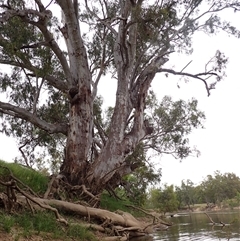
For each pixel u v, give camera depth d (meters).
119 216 10.95
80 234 7.80
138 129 14.80
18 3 13.66
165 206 43.91
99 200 12.66
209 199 71.12
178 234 10.47
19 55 13.07
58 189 11.73
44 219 7.59
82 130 13.73
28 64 13.98
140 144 21.89
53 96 19.22
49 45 13.91
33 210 8.06
